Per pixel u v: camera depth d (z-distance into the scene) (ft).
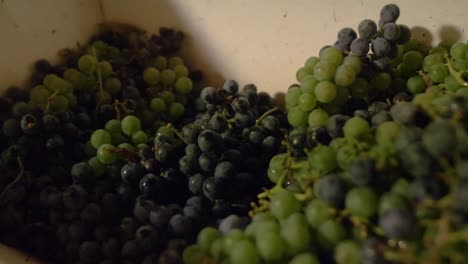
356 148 0.85
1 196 1.09
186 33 1.55
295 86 1.20
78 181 1.13
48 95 1.28
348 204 0.79
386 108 1.06
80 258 1.02
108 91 1.38
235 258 0.82
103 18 1.61
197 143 1.14
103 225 1.06
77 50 1.50
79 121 1.28
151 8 1.55
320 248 0.83
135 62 1.49
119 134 1.26
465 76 1.08
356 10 1.27
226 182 1.05
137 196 1.15
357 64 1.09
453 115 0.77
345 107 1.15
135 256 0.98
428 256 0.69
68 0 1.47
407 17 1.23
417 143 0.75
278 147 1.19
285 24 1.38
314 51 1.37
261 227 0.85
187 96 1.50
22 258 1.03
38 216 1.11
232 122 1.22
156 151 1.13
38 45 1.38
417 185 0.73
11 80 1.30
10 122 1.18
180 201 1.17
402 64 1.19
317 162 0.88
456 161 0.72
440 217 0.72
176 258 0.92
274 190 0.94
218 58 1.54
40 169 1.21
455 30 1.18
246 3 1.40
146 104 1.39
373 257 0.71
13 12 1.29
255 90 1.40
